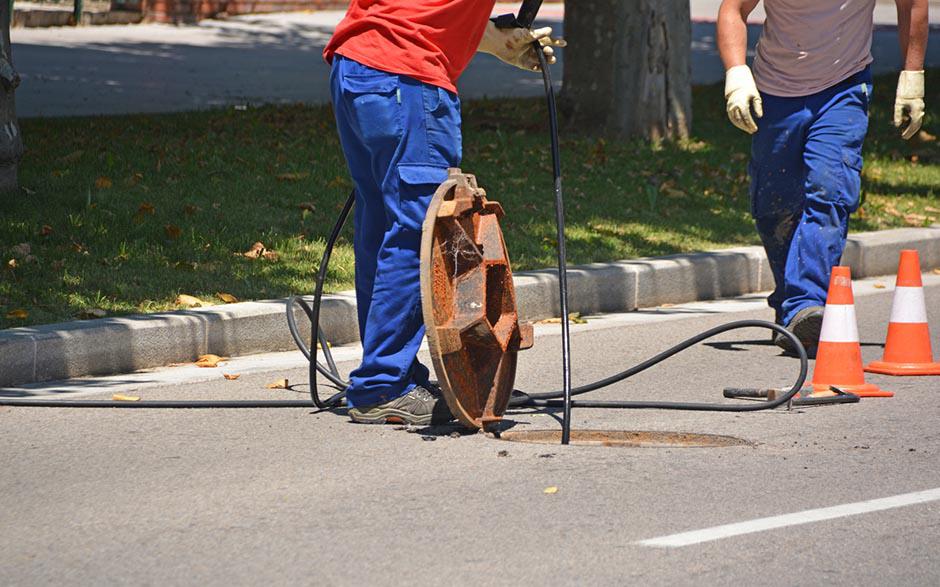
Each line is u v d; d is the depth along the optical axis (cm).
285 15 9188
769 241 2283
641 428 1706
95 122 3981
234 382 1978
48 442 1620
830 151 2131
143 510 1352
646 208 3288
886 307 2695
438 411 1705
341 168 3381
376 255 1748
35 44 6750
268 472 1488
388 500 1382
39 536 1275
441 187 1608
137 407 1798
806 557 1224
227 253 2567
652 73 4116
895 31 9031
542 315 2514
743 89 2105
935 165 4241
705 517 1331
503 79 6275
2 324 2062
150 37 7506
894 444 1623
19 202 2741
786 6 2131
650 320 2539
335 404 1808
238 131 3903
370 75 1653
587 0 4106
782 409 1812
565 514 1338
